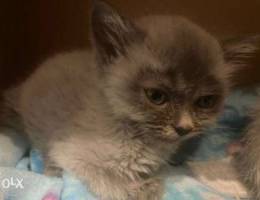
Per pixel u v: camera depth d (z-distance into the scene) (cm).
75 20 26
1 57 26
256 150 18
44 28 26
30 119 20
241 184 18
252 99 22
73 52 23
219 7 24
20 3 26
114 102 16
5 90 24
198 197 17
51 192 16
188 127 16
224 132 21
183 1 24
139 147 17
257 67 24
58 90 19
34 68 25
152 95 16
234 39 18
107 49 17
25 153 20
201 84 16
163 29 17
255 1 24
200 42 16
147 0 25
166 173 18
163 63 16
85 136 17
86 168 17
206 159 20
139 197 17
